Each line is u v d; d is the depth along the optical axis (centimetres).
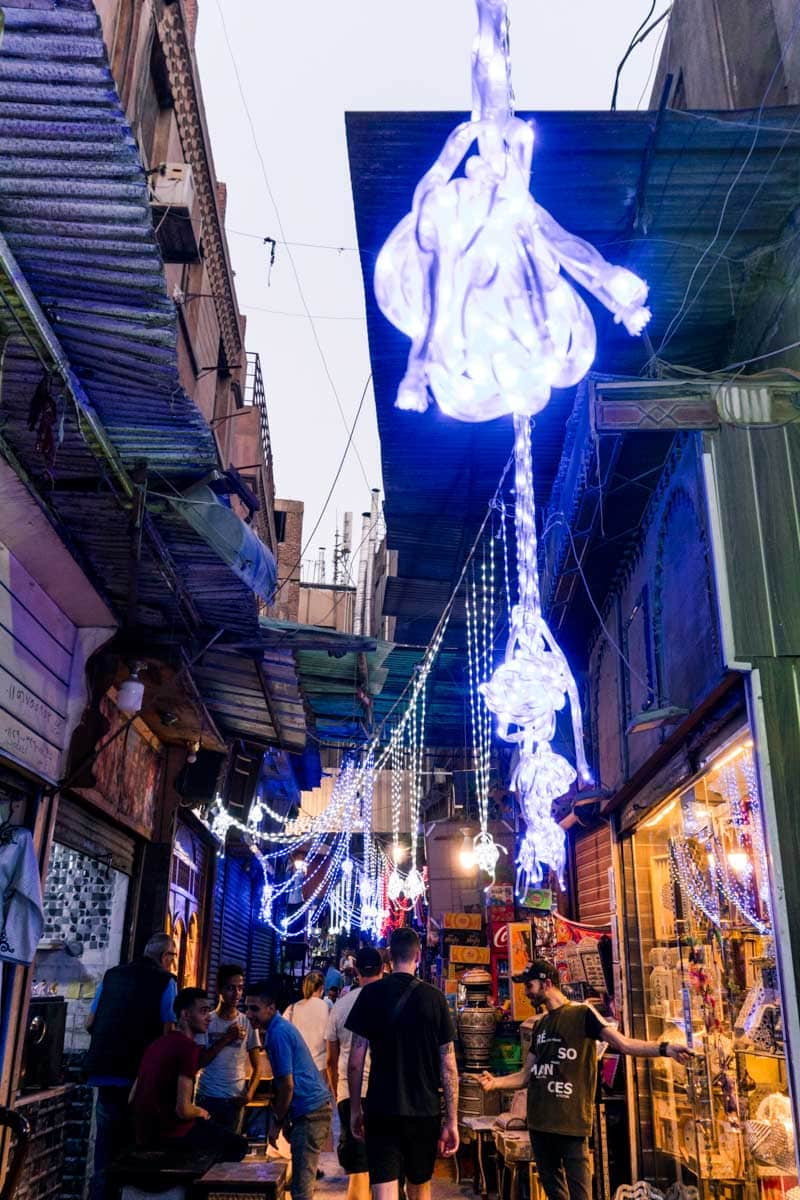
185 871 1129
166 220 655
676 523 658
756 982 585
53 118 296
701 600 588
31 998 664
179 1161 465
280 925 2428
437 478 838
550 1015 570
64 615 645
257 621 689
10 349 417
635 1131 738
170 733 960
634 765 795
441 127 487
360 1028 463
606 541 795
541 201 543
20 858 564
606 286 203
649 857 827
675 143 500
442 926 1247
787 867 460
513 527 933
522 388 197
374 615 2247
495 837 1388
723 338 637
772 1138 531
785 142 496
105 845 794
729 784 600
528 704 478
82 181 320
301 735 970
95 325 397
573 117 489
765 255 562
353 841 2569
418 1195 441
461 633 1216
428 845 1469
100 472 520
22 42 272
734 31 671
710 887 654
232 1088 672
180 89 902
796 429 520
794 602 497
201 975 1257
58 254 356
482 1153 772
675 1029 709
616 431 494
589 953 853
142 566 609
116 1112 618
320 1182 848
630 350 648
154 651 699
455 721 1509
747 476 513
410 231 199
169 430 479
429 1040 460
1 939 546
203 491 534
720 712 545
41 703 602
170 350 406
